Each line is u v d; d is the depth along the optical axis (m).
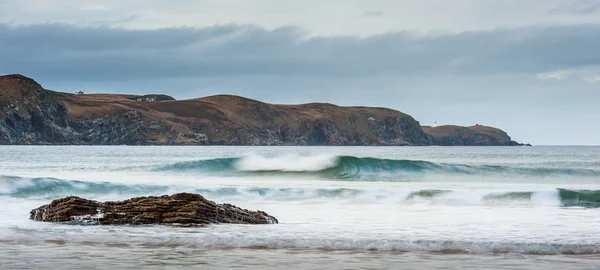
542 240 15.44
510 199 28.70
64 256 13.05
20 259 12.66
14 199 27.94
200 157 96.38
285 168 50.19
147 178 42.28
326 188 31.28
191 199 18.39
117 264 12.21
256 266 12.16
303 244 14.62
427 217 21.34
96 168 54.09
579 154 134.00
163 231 16.50
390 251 13.90
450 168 50.06
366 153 149.00
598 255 13.52
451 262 12.68
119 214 17.86
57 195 29.98
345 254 13.52
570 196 28.80
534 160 94.75
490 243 14.61
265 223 18.78
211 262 12.52
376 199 28.73
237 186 33.47
